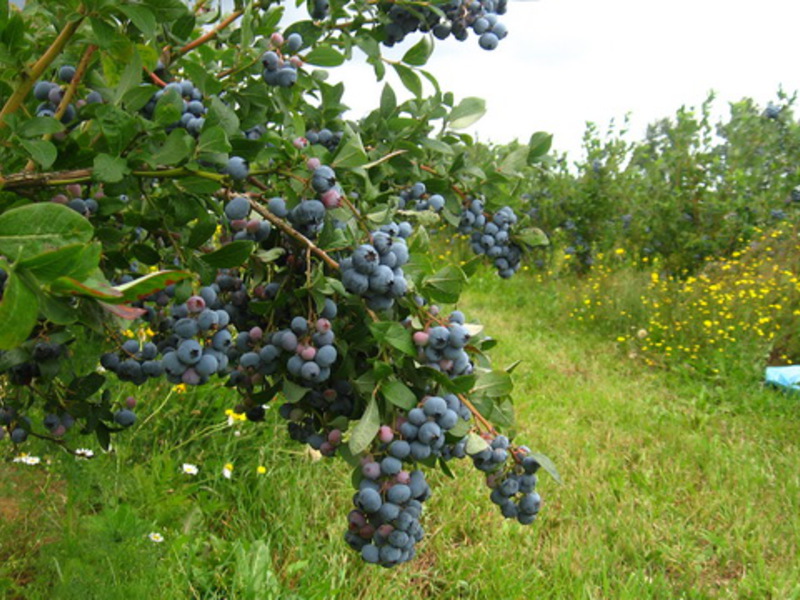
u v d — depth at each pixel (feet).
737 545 11.59
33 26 5.55
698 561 11.19
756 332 22.36
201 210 4.66
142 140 4.11
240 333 5.00
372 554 4.73
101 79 4.78
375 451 4.74
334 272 4.80
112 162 3.84
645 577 10.50
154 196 4.78
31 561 8.14
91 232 2.56
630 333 25.35
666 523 12.34
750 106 32.78
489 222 7.18
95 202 4.57
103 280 2.64
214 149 4.08
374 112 6.22
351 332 4.84
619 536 11.59
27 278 2.35
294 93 6.07
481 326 4.88
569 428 16.14
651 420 17.28
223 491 10.96
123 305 2.89
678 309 24.71
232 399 12.33
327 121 6.17
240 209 4.40
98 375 5.65
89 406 5.74
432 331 4.39
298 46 5.70
